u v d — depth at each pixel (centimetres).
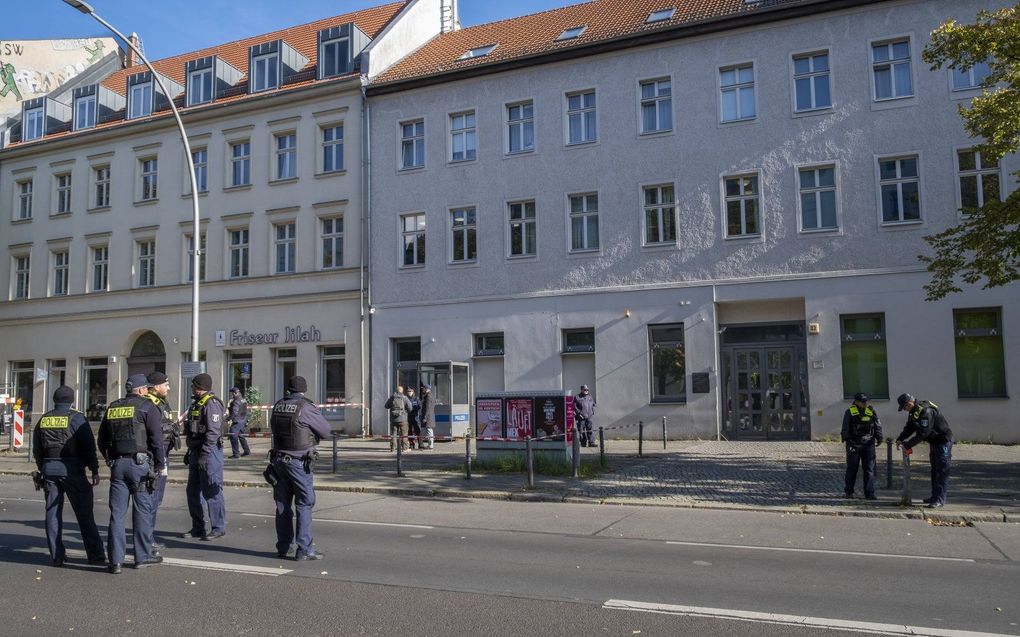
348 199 2769
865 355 2119
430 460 1923
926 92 2106
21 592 715
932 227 2072
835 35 2191
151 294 3072
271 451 872
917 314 2061
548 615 634
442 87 2650
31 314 3306
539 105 2508
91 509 846
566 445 1666
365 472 1703
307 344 2786
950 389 2020
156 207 3103
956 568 814
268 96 2888
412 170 2669
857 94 2161
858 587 729
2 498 1433
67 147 3294
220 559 858
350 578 765
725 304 2275
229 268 2969
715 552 902
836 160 2166
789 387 2208
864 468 1259
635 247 2348
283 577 770
